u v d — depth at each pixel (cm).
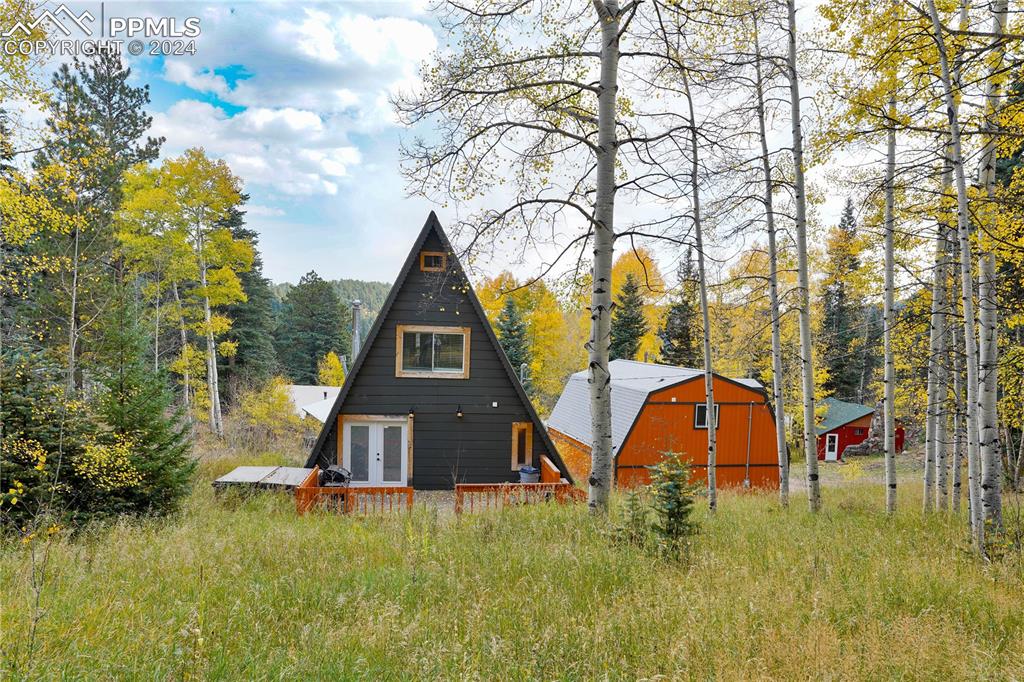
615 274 4434
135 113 3189
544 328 4775
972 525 861
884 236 1258
